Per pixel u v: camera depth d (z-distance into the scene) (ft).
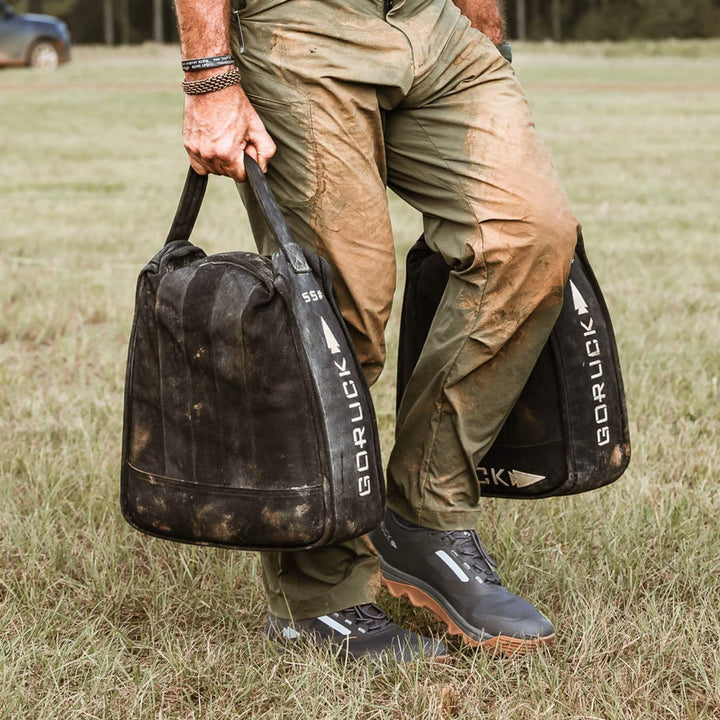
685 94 108.17
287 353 9.57
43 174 54.60
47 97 102.99
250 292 9.61
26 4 328.29
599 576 12.34
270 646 11.07
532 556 12.88
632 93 109.19
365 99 10.50
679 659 10.63
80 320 25.27
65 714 9.93
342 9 10.46
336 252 10.61
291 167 10.57
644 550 12.94
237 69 10.38
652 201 44.73
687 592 12.21
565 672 10.43
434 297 11.85
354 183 10.52
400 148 11.02
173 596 12.38
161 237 36.63
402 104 10.79
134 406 10.44
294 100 10.41
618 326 24.04
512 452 11.61
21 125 80.12
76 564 13.21
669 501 14.35
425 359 11.13
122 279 29.91
